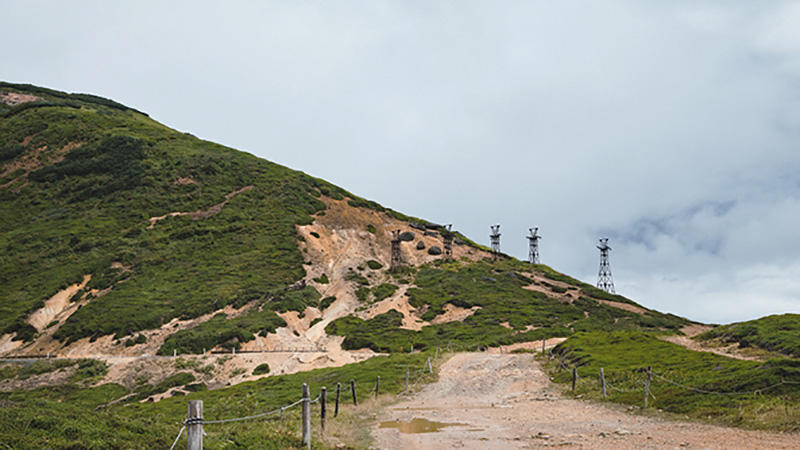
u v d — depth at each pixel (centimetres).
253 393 3419
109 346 6191
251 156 13625
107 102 16875
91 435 1120
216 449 1269
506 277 9506
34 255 8769
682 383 2291
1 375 5294
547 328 6719
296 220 10644
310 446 1458
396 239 10038
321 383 3909
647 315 8212
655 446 1420
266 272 8512
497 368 3862
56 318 7106
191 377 5091
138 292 7612
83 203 10769
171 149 12975
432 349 5647
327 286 8694
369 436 1791
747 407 1764
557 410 2264
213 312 7094
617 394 2406
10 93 16388
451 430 1886
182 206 10819
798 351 3409
